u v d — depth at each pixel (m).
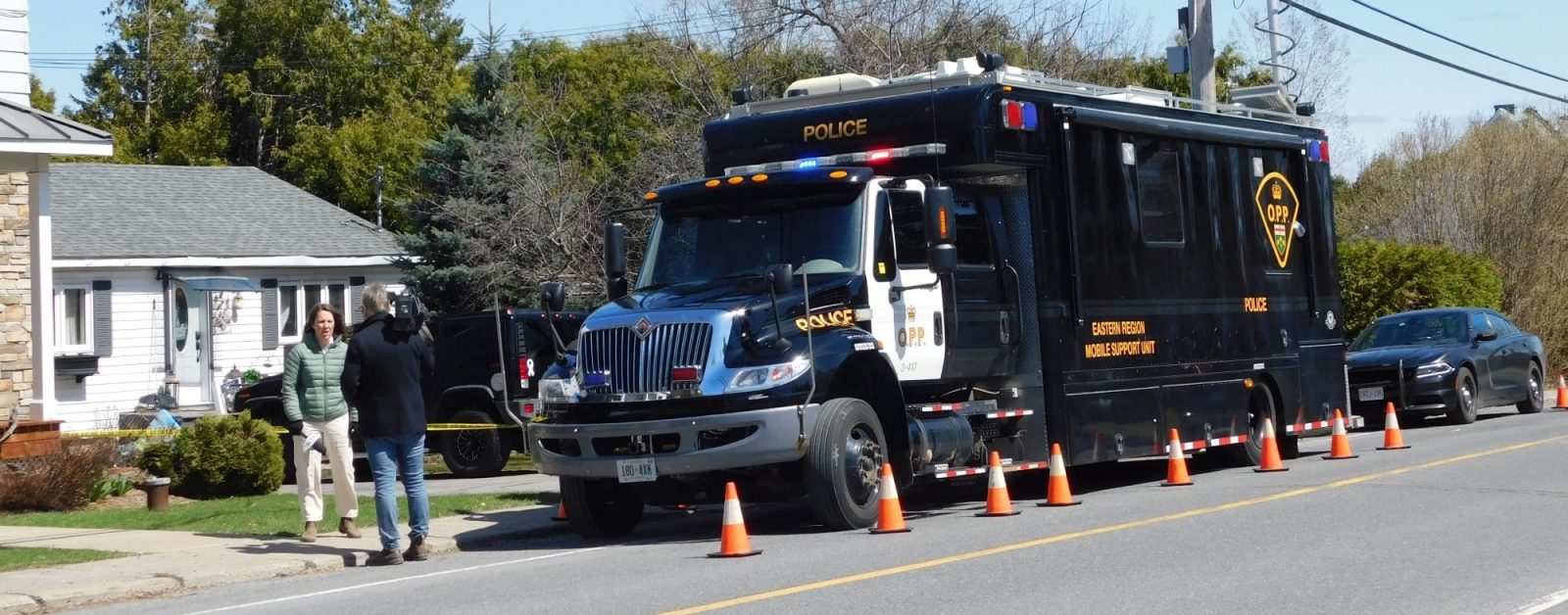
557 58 48.38
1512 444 18.05
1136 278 14.80
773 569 10.38
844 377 12.81
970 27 28.98
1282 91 19.23
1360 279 31.81
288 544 12.66
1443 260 31.78
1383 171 41.88
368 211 52.16
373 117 54.06
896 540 11.65
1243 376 16.41
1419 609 8.39
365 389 11.79
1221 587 9.13
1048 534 11.63
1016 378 13.88
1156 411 14.98
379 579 11.03
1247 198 16.84
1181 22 25.66
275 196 34.81
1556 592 8.81
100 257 28.22
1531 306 35.88
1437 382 23.08
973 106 13.19
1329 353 18.22
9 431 17.31
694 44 30.28
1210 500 13.50
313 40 54.84
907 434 12.77
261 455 17.28
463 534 13.03
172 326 29.56
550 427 12.48
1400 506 12.57
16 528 14.18
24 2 20.27
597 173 29.58
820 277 12.49
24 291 18.61
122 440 20.23
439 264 29.53
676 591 9.64
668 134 28.08
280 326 31.55
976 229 13.63
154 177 34.22
